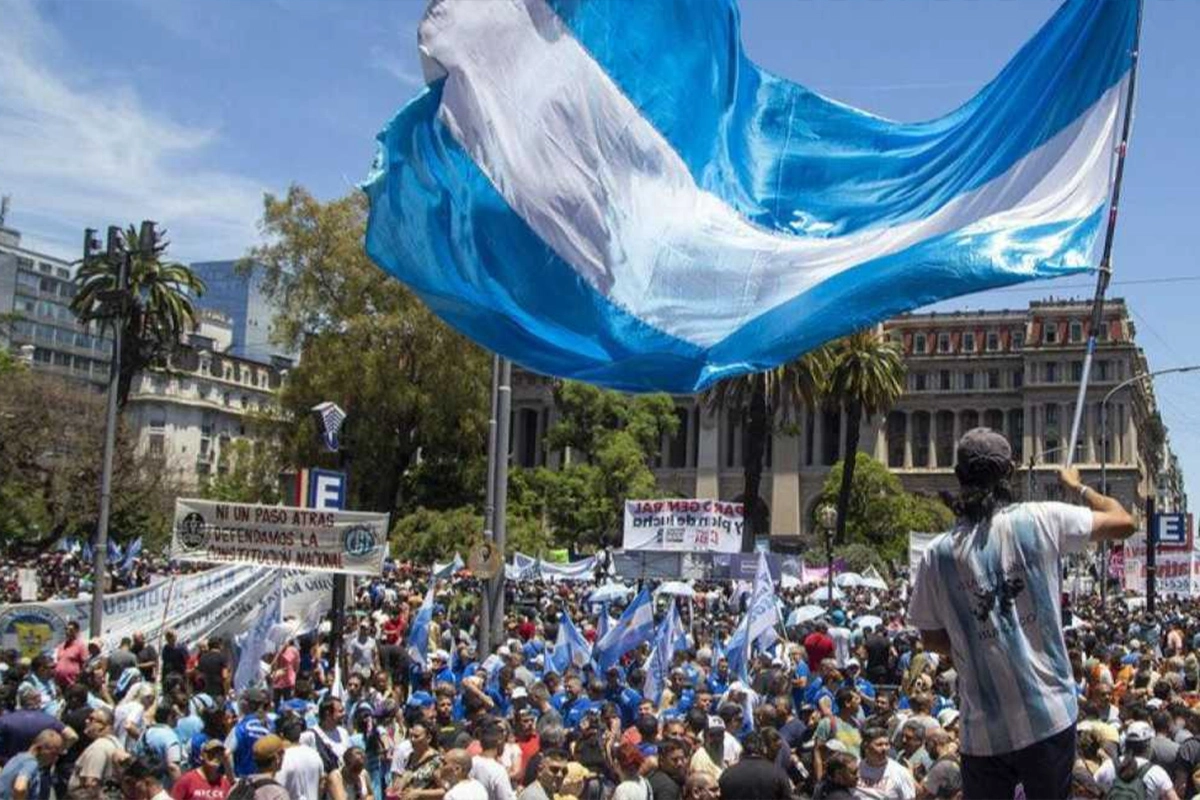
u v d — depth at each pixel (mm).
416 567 50812
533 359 5949
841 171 6609
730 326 6199
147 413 120938
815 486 119750
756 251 6332
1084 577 63000
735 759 12734
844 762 9484
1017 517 3838
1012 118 6379
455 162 5652
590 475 76562
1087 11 6207
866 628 26891
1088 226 6012
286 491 35750
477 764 9992
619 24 6027
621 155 6055
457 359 52781
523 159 5773
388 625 25469
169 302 58469
